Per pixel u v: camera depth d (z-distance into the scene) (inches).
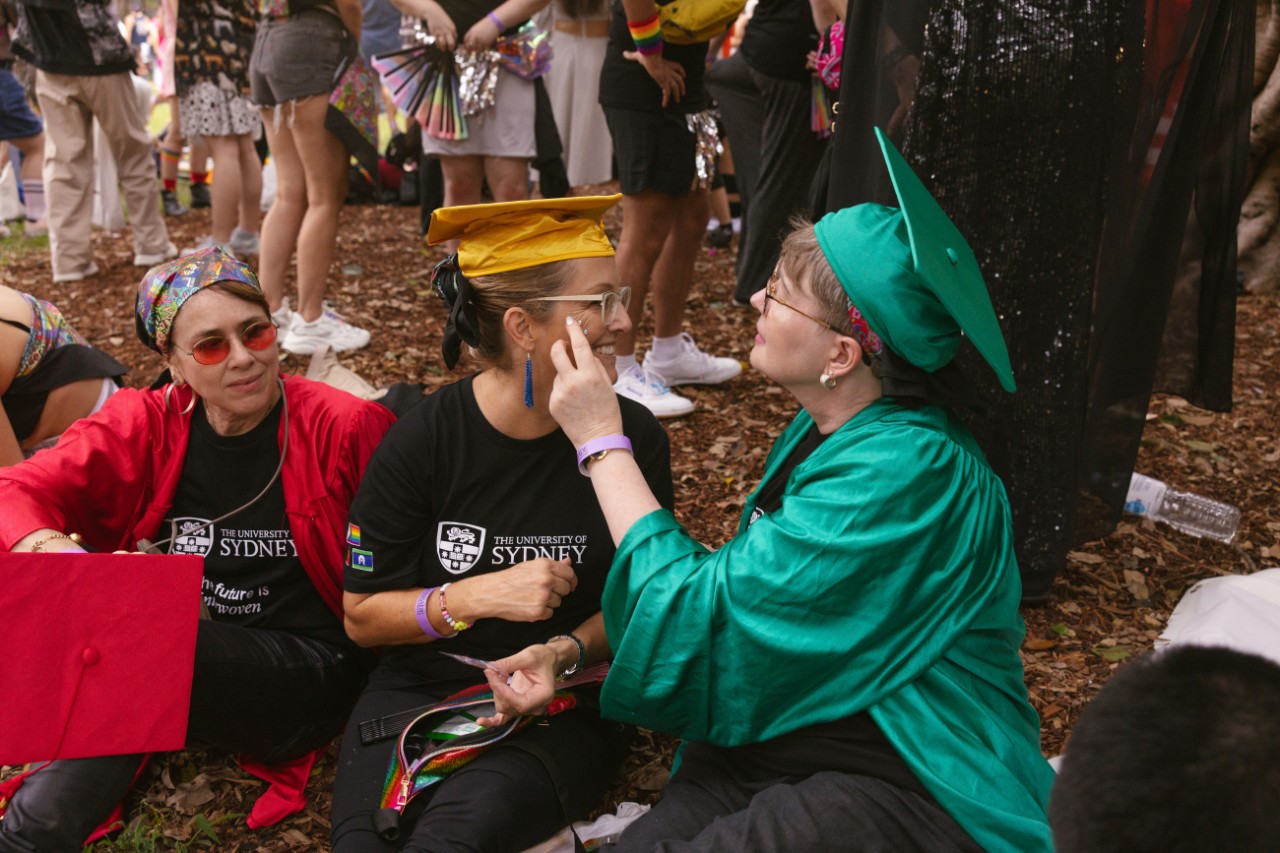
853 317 77.3
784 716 76.4
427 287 240.2
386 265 255.0
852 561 72.5
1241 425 177.2
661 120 162.4
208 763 107.9
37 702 88.3
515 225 84.8
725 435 173.8
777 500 87.7
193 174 314.8
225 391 95.2
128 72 241.4
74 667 89.0
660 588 75.9
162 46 303.7
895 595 73.0
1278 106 223.8
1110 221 118.3
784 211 209.9
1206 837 41.4
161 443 101.8
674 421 177.9
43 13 227.1
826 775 75.4
